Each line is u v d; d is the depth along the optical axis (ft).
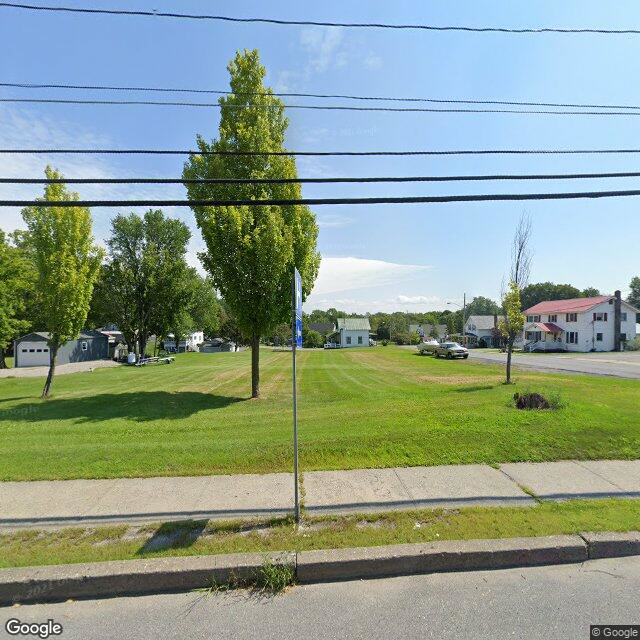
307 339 257.14
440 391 41.52
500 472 17.76
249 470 18.47
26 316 127.65
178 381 59.88
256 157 37.22
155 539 12.50
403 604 9.93
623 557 11.87
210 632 9.05
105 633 9.13
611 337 159.74
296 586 10.79
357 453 20.10
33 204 16.43
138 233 140.67
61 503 15.25
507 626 9.09
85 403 38.60
